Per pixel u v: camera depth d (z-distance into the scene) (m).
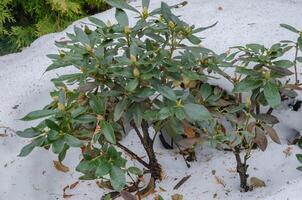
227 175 1.93
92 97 1.62
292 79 2.08
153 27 1.75
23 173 2.07
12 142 2.21
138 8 3.01
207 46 2.42
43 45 2.85
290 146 1.96
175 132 1.84
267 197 1.60
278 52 1.81
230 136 1.68
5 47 3.18
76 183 2.03
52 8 3.04
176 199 1.88
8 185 2.04
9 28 3.34
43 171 2.09
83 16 3.32
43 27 3.15
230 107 1.87
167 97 1.55
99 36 1.75
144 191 1.93
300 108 2.02
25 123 2.28
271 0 2.84
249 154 1.85
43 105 2.37
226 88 2.05
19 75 2.57
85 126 1.72
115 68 1.58
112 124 1.69
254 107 1.96
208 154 2.09
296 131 2.03
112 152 1.55
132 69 1.57
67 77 1.68
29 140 2.20
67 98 1.86
